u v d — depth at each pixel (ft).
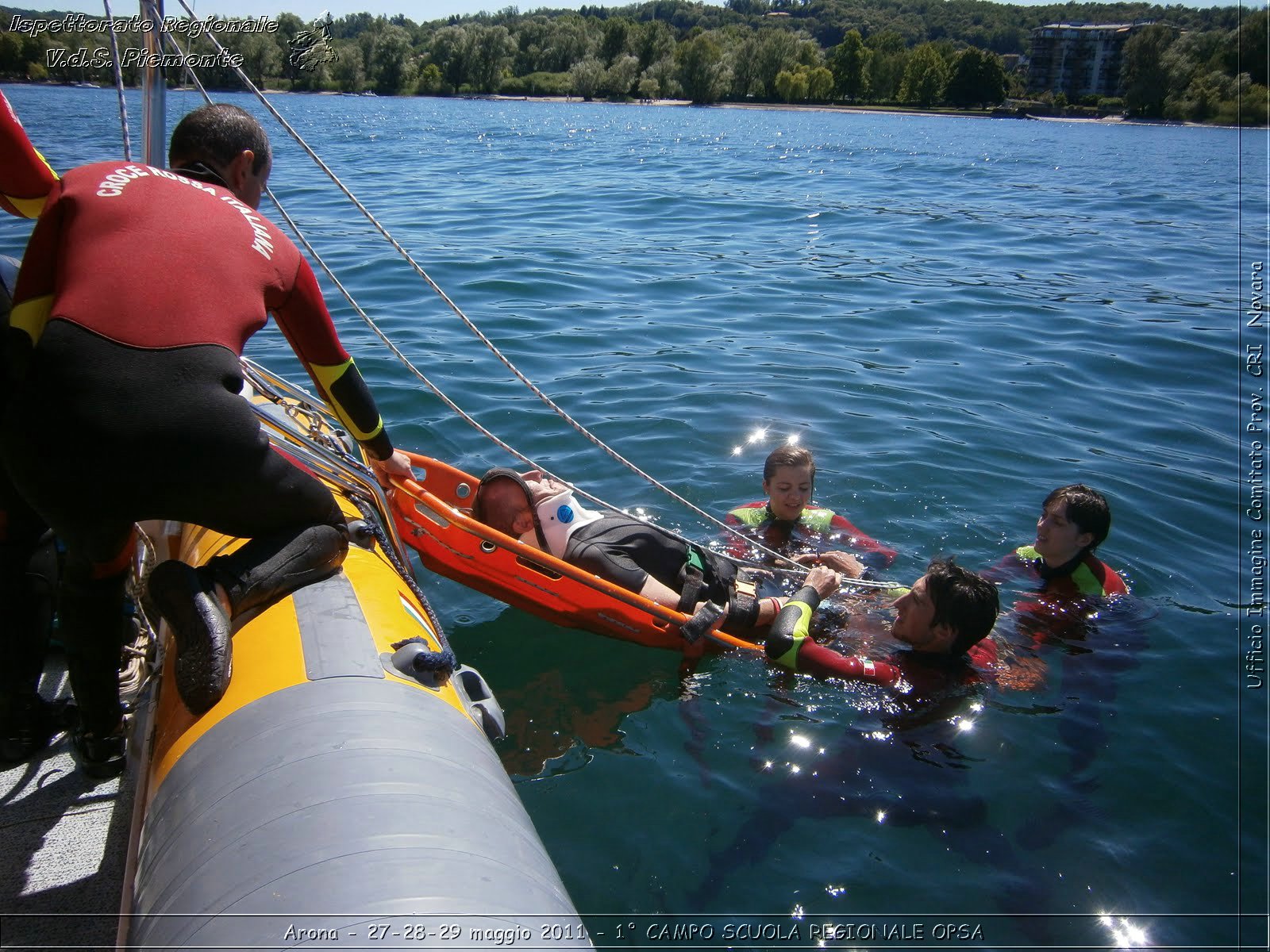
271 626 6.62
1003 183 62.49
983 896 7.79
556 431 17.31
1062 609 12.43
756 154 83.87
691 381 20.24
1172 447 17.88
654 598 11.14
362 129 91.66
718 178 59.16
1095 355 23.27
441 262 28.96
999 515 15.05
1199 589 13.08
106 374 5.69
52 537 7.57
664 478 15.80
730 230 38.50
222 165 7.20
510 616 12.00
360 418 7.97
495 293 26.22
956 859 8.19
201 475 5.95
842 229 40.16
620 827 8.46
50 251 6.31
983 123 195.00
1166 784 9.22
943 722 10.17
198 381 5.90
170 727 6.30
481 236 33.78
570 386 19.56
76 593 6.55
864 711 10.34
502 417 17.69
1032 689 10.82
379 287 25.95
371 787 5.23
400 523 10.38
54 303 5.99
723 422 18.11
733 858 8.14
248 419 6.16
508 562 10.71
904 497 15.55
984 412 19.31
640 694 10.58
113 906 6.39
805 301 27.48
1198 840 8.48
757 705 10.41
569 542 11.35
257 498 6.47
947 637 10.99
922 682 10.87
